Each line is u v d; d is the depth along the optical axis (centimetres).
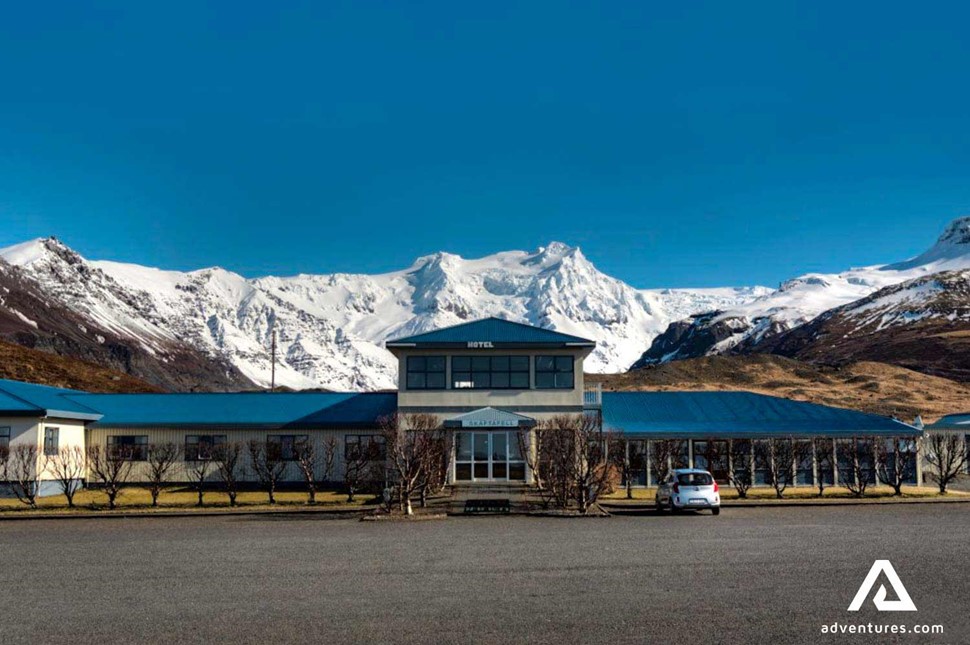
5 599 1750
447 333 4978
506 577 1919
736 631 1442
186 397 5525
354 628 1479
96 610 1639
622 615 1552
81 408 5072
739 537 2628
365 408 5316
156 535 2847
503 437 4722
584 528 2942
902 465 4616
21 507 3962
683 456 5022
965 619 1527
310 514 3619
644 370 14525
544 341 4816
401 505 3706
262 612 1605
